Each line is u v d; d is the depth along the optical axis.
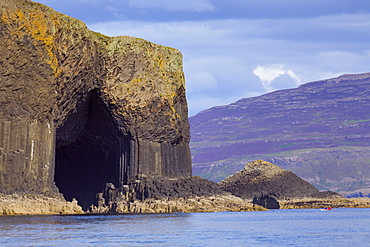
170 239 174.25
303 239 179.75
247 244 166.12
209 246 160.75
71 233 183.62
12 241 162.75
